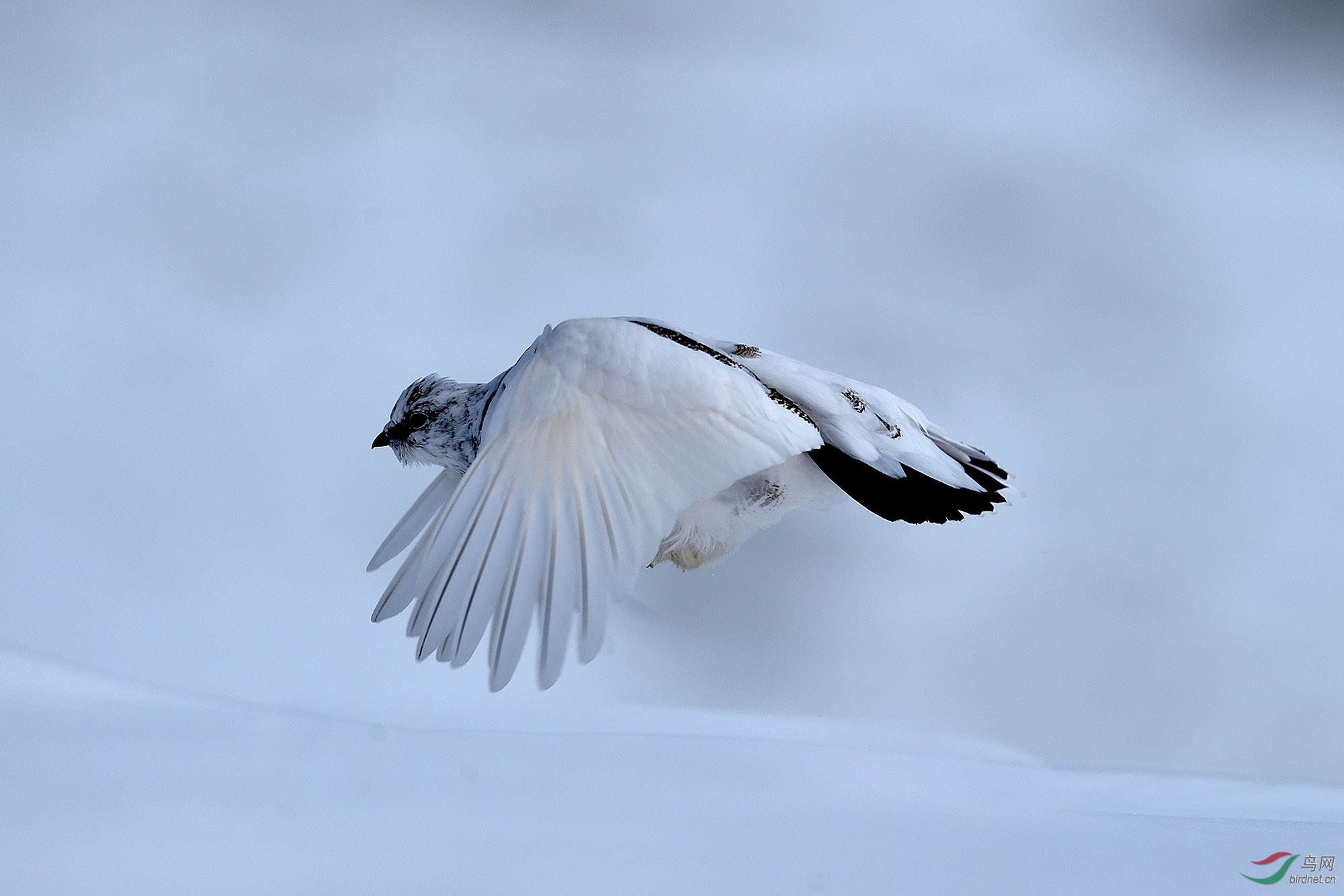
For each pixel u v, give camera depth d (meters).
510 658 4.69
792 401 6.14
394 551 6.07
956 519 6.27
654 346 5.39
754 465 5.33
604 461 5.15
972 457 6.86
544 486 5.02
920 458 6.32
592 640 4.82
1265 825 5.43
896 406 6.57
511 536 4.90
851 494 6.11
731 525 6.42
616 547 5.02
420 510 6.26
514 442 5.11
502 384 6.62
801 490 6.38
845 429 6.18
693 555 6.56
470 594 4.77
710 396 5.34
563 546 4.94
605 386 5.28
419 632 4.71
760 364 6.37
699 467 5.25
